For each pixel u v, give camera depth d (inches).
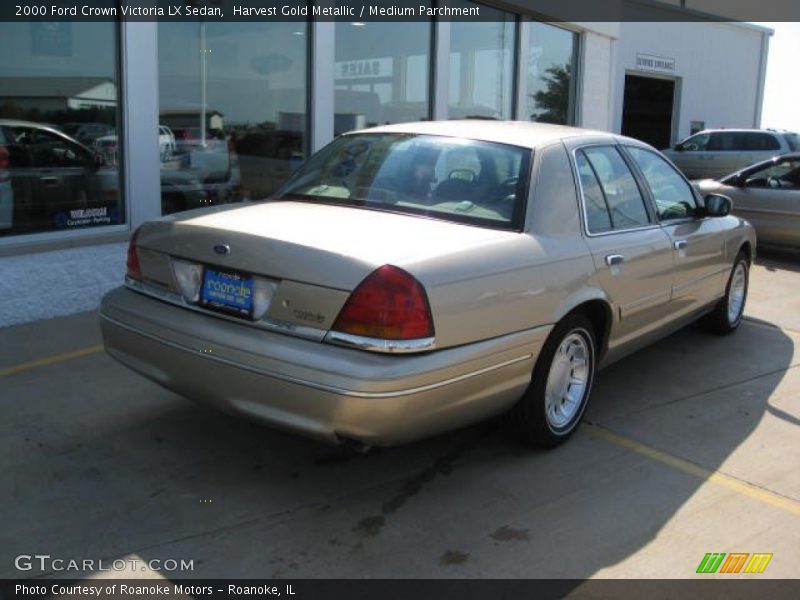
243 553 125.8
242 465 155.8
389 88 366.3
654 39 823.1
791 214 402.9
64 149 253.1
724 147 749.3
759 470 161.5
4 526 131.0
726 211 219.5
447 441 169.9
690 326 271.0
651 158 210.7
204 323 139.6
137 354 150.2
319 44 326.0
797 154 414.3
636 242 183.5
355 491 146.9
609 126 530.0
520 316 145.1
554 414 165.6
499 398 145.9
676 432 179.6
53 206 252.8
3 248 239.3
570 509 142.8
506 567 124.3
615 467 160.4
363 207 160.6
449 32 389.1
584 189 172.4
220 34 296.8
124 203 270.5
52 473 149.6
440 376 129.3
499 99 435.2
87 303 263.7
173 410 181.2
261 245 134.8
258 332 133.7
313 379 124.7
